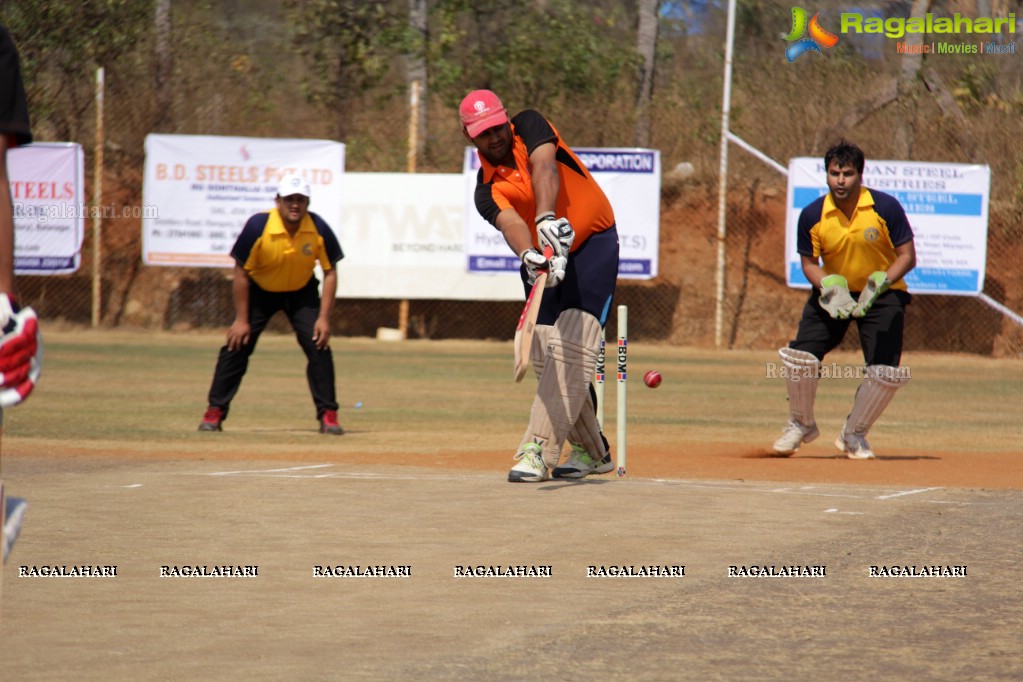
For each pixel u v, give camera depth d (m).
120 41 63.50
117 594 11.33
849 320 24.06
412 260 57.19
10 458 21.64
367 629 10.18
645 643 9.73
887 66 64.31
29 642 9.71
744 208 62.41
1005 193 60.81
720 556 13.09
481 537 14.05
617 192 55.34
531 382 42.41
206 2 68.19
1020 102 61.25
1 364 6.55
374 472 19.95
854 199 23.55
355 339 60.41
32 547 13.39
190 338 58.12
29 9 62.03
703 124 63.69
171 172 56.28
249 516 15.37
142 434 26.75
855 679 8.77
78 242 56.16
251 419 30.97
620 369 20.12
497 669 9.02
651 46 66.44
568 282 18.25
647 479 19.39
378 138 64.56
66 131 63.97
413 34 65.75
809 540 14.02
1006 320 59.81
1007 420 33.38
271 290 27.75
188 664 9.11
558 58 65.25
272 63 69.81
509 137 17.38
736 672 8.93
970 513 15.96
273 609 10.83
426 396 37.59
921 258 53.84
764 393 40.12
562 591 11.53
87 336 57.84
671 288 62.09
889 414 34.97
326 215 56.34
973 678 8.80
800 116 62.78
